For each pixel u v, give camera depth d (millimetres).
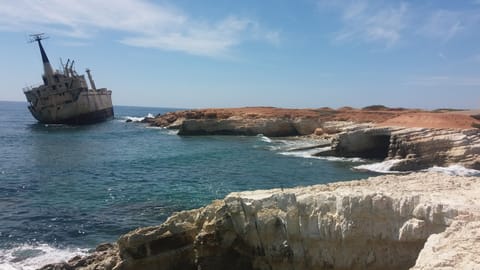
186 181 32094
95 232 20266
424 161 35844
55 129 85250
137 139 67500
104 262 14344
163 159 44594
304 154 47281
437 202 10250
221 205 13438
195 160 43656
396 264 10562
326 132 68312
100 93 104688
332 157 44719
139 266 13000
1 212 23672
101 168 39031
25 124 102438
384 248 10734
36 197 27422
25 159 45188
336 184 14195
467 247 7684
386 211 10734
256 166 39406
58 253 17625
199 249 13031
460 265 7094
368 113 79750
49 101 88062
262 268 12500
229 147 55719
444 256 7523
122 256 13070
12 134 74312
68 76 90062
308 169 37562
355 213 11023
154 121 101500
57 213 23406
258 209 12602
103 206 24797
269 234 12328
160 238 13195
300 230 11883
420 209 10266
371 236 10859
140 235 13023
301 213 11922
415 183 13695
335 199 11516
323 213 11602
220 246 12953
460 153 35000
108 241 19062
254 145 58188
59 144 59719
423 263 7730
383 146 43000
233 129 74188
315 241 11664
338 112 84125
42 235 19859
